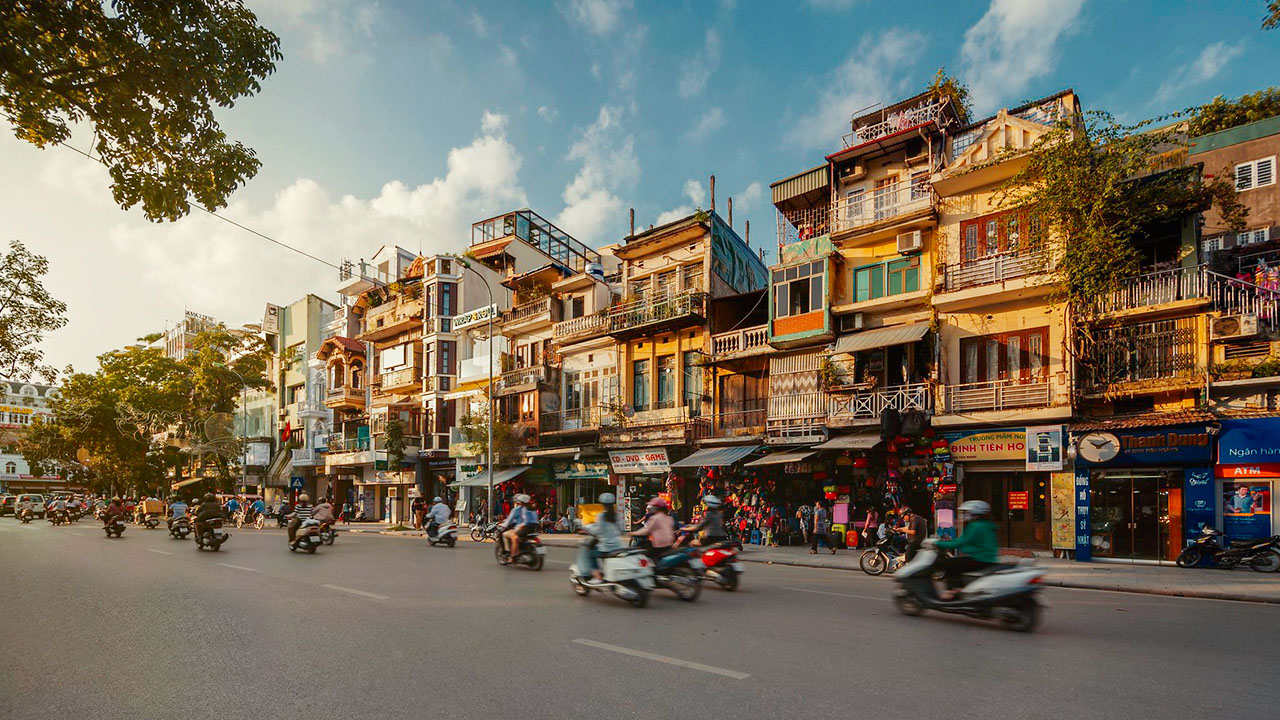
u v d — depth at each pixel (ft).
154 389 166.40
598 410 98.94
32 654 23.57
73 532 98.07
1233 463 52.85
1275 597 38.93
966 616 30.94
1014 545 64.28
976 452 65.00
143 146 31.37
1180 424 54.29
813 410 76.13
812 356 77.30
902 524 64.28
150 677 20.66
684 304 88.12
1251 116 68.44
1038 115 67.15
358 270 164.55
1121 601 38.24
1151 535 57.21
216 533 64.59
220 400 170.91
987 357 67.36
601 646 24.47
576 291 108.88
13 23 26.45
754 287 103.76
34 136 31.32
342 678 20.40
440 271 131.95
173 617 29.96
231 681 20.18
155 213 32.91
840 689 19.25
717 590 40.06
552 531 97.91
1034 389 63.16
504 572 47.37
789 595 38.04
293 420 171.32
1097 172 58.70
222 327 173.37
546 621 29.27
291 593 36.88
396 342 142.61
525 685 19.62
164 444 182.19
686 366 91.86
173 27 28.89
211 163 32.35
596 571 35.96
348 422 150.71
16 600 34.76
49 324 65.00
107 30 27.76
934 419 66.90
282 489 170.40
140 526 115.96
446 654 23.26
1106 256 57.47
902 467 70.33
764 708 17.58
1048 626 29.17
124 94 28.84
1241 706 18.04
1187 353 56.85
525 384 107.96
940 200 71.15
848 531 70.08
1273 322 53.78
